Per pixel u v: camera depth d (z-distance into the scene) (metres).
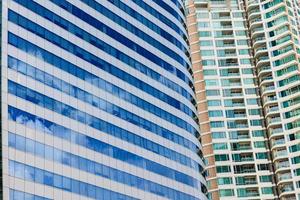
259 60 175.88
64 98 84.56
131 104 98.38
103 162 87.25
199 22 183.38
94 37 95.75
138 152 95.56
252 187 158.25
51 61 84.88
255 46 179.25
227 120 168.00
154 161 98.50
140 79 103.38
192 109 117.44
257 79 176.00
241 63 178.00
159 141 101.88
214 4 188.00
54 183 77.69
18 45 80.62
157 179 97.50
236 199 156.25
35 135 77.69
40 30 85.12
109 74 95.94
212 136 165.25
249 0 186.62
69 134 83.06
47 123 80.12
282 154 159.62
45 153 78.06
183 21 128.25
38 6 86.50
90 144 86.12
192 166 108.56
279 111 165.62
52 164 78.44
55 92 83.44
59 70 85.69
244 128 167.00
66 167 80.38
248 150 163.75
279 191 156.88
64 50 88.12
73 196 79.75
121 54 100.94
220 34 182.25
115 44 100.38
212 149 163.38
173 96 111.31
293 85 167.25
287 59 172.12
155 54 110.75
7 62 78.00
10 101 76.25
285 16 179.12
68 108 84.62
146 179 94.94
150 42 110.69
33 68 81.44
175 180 101.94
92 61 93.12
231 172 160.00
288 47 173.88
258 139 165.62
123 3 107.31
